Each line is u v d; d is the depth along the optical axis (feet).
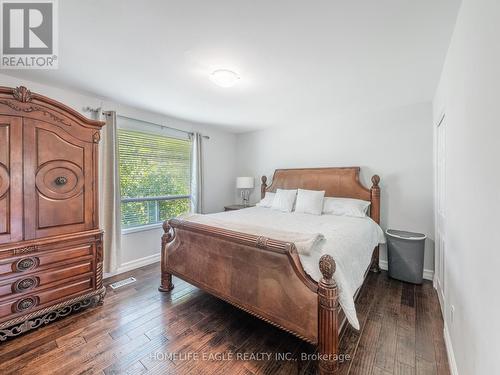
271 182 14.62
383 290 8.61
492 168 2.92
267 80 7.67
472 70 3.79
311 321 4.79
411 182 10.01
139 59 6.40
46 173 6.42
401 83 7.88
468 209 4.05
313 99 9.44
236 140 16.34
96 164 7.53
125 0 4.25
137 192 10.91
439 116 7.48
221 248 6.50
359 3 4.30
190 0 4.24
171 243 8.18
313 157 12.86
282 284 5.24
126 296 8.03
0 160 5.69
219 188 15.23
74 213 6.98
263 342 5.80
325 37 5.36
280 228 7.66
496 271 2.75
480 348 3.27
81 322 6.54
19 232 5.97
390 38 5.39
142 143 11.07
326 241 6.01
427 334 6.10
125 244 10.35
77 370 4.90
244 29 5.08
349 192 11.21
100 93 8.86
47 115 6.44
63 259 6.70
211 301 7.73
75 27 5.07
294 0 4.21
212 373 4.85
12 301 5.79
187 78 7.54
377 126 10.84
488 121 3.06
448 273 5.89
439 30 5.10
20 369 4.92
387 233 9.80
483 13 3.26
